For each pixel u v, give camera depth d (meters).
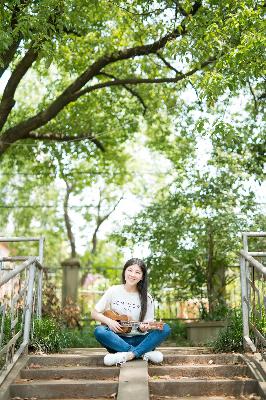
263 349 5.77
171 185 10.80
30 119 10.43
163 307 11.62
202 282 10.75
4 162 16.88
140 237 10.84
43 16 7.16
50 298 10.28
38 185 20.12
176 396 4.92
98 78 12.73
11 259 6.62
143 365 5.18
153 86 12.45
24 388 4.86
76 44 11.34
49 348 6.38
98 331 5.52
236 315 6.57
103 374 5.28
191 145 11.95
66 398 4.86
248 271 6.26
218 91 6.98
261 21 7.15
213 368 5.36
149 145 15.16
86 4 8.59
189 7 8.09
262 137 10.34
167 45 7.89
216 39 7.26
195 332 9.84
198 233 10.35
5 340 5.50
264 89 10.13
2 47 6.96
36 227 21.86
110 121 13.85
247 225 10.05
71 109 13.12
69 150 13.39
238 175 10.40
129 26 10.33
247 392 4.91
